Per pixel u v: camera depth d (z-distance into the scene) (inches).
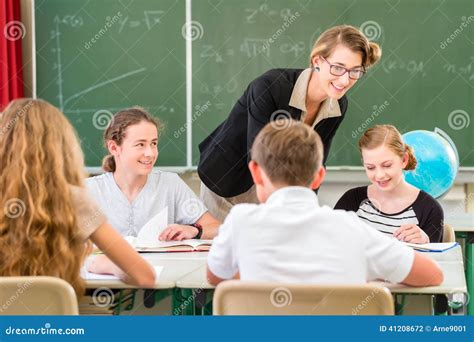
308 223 66.0
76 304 67.0
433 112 191.2
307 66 193.8
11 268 73.9
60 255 74.4
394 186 114.7
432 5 189.5
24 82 199.5
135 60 197.3
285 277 65.0
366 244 68.1
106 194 117.9
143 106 197.9
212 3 195.0
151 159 116.8
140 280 76.7
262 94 111.7
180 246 106.3
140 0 195.9
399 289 71.7
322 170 71.6
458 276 79.2
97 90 198.4
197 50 196.2
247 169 126.2
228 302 63.0
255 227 67.1
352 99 193.0
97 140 198.7
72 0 197.0
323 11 192.5
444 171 148.9
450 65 189.8
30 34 199.8
